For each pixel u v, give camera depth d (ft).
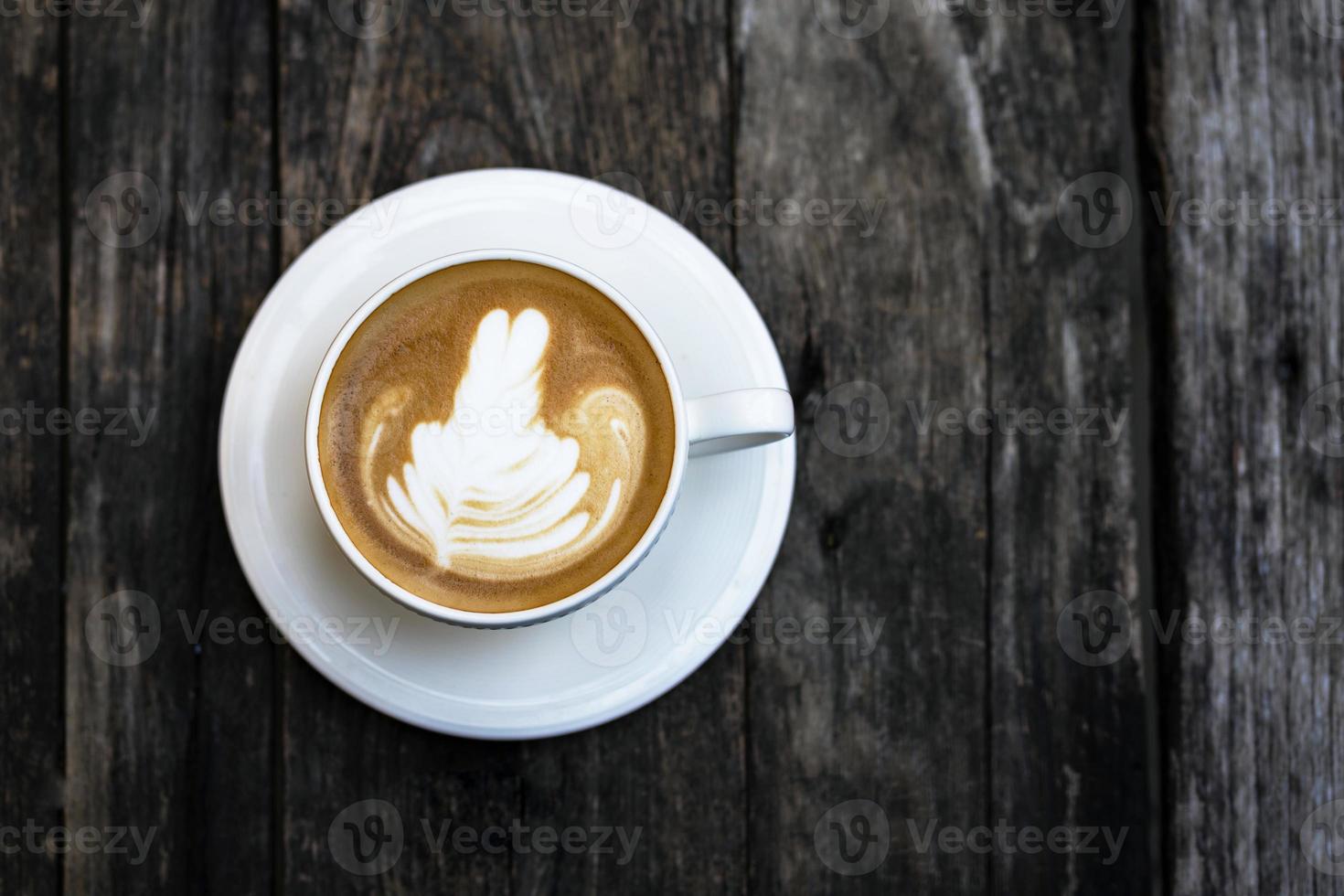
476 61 2.25
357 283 2.10
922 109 2.28
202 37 2.24
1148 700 2.29
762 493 2.12
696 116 2.26
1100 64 2.29
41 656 2.21
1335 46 2.29
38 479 2.22
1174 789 2.27
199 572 2.22
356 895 2.22
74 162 2.23
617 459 2.07
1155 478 2.29
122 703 2.21
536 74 2.25
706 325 2.12
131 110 2.23
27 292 2.23
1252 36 2.29
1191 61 2.29
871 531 2.26
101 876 2.21
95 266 2.23
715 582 2.11
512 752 2.24
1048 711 2.27
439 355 2.07
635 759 2.24
